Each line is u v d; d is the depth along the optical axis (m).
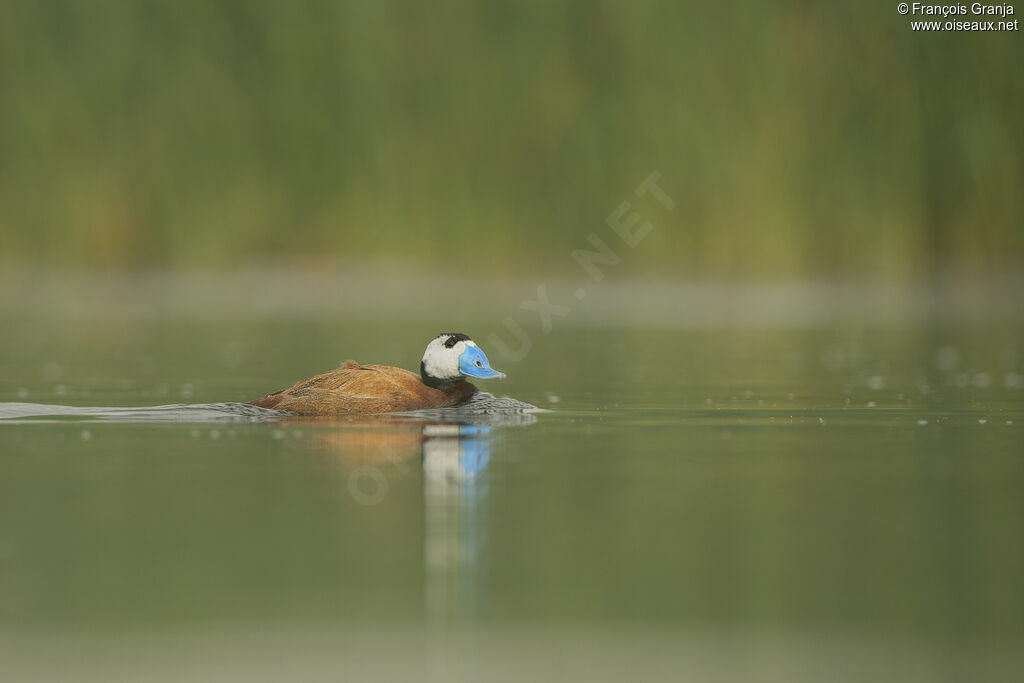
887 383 28.52
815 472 16.28
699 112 64.06
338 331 43.88
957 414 22.80
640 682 8.66
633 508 13.97
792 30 64.31
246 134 69.25
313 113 68.69
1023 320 49.72
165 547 12.09
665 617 10.01
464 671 8.85
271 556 11.80
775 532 12.81
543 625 9.81
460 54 67.25
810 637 9.56
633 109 64.75
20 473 15.88
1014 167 62.97
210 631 9.66
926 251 63.66
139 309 55.56
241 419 20.86
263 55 69.50
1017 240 63.03
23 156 69.00
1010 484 15.41
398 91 67.94
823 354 36.41
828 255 63.78
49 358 34.50
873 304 58.56
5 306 56.72
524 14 66.56
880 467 16.70
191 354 35.62
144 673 8.80
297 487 15.01
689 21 64.56
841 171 63.59
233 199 68.94
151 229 69.12
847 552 11.98
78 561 11.60
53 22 69.81
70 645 9.35
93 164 69.12
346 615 10.05
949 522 13.27
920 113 63.50
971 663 9.03
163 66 69.56
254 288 67.06
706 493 14.87
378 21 68.19
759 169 63.53
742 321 50.41
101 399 24.64
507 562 11.62
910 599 10.48
